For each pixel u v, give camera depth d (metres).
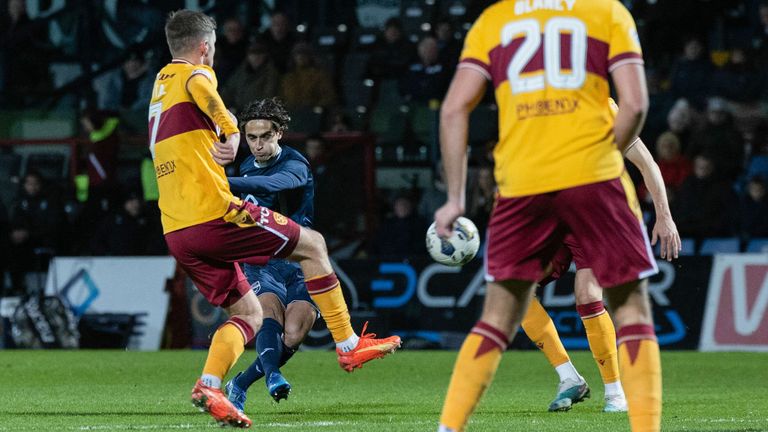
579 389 25.08
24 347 51.66
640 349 15.45
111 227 54.41
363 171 55.47
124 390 31.75
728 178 55.25
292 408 26.27
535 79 15.37
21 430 21.48
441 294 49.62
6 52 66.81
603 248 15.35
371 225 55.19
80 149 58.94
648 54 62.94
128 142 59.34
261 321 21.50
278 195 24.59
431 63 60.59
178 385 33.44
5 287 53.91
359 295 50.19
